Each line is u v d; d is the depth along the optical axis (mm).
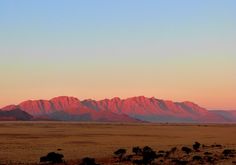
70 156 51906
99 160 46469
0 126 180125
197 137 105312
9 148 63188
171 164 41531
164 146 71438
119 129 162625
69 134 113062
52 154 44844
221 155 50031
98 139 91188
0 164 43125
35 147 66250
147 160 42750
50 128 162250
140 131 143500
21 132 122188
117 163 42969
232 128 190250
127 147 68000
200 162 42531
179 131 147500
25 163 44281
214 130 160750
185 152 54844
